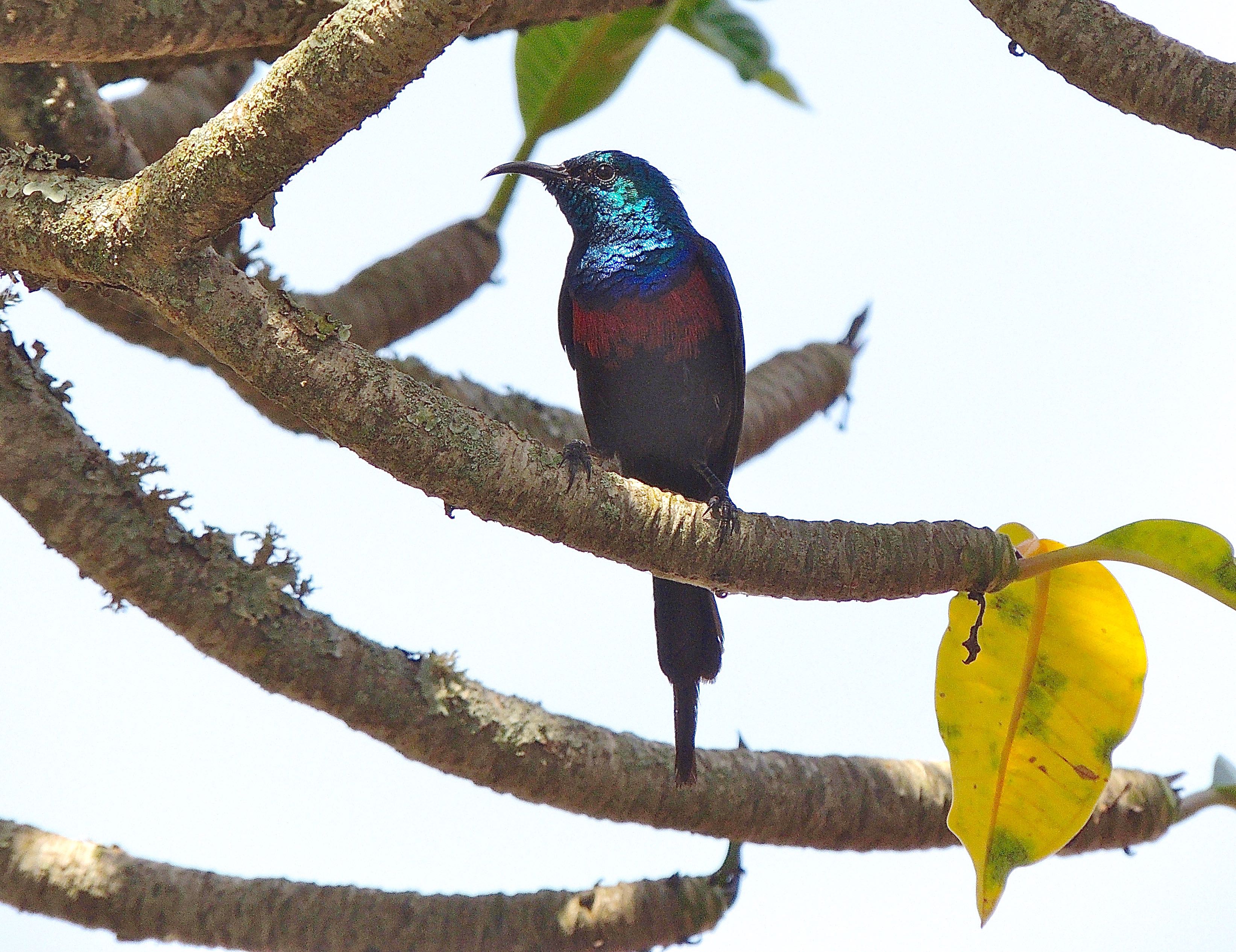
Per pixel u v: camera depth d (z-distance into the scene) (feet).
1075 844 27.81
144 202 18.16
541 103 37.45
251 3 22.88
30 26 21.15
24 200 19.48
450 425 18.95
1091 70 20.81
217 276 18.48
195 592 24.04
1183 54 20.52
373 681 24.89
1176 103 20.54
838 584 20.92
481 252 35.01
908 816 27.25
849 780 27.20
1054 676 23.48
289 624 24.57
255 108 17.12
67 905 25.09
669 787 26.20
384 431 18.66
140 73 29.07
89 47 21.81
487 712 25.41
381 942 25.41
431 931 25.54
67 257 19.17
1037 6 20.93
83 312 29.35
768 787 26.66
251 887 25.68
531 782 25.57
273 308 18.48
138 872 25.46
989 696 23.70
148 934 25.25
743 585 20.74
